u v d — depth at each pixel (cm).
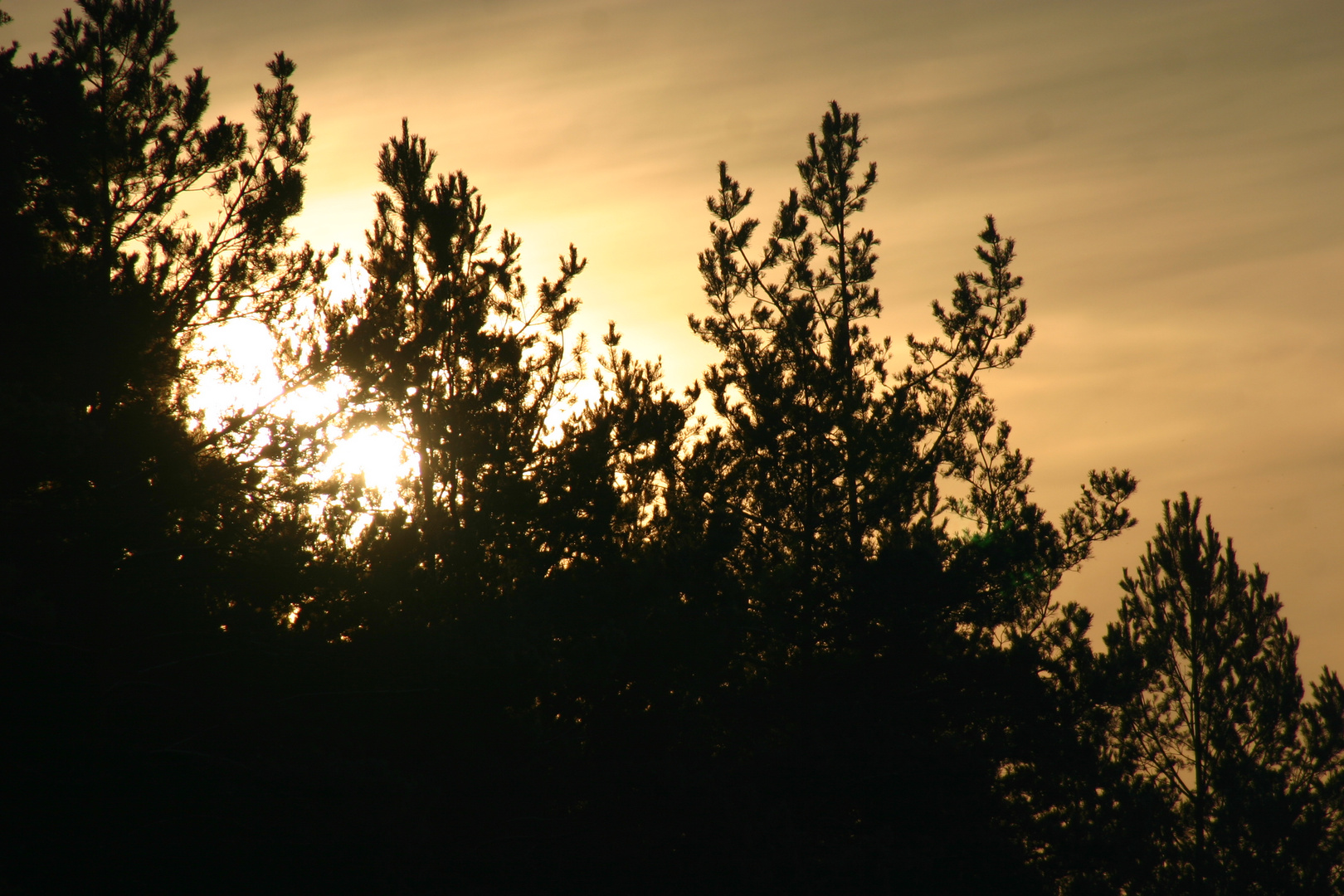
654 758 1402
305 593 1212
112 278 1174
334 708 1180
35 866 952
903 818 1499
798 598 1730
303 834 1043
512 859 1306
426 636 1181
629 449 1762
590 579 1466
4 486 1043
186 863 1030
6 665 974
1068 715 1680
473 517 1544
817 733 1523
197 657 1053
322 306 1339
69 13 1254
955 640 1734
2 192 1100
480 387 1638
